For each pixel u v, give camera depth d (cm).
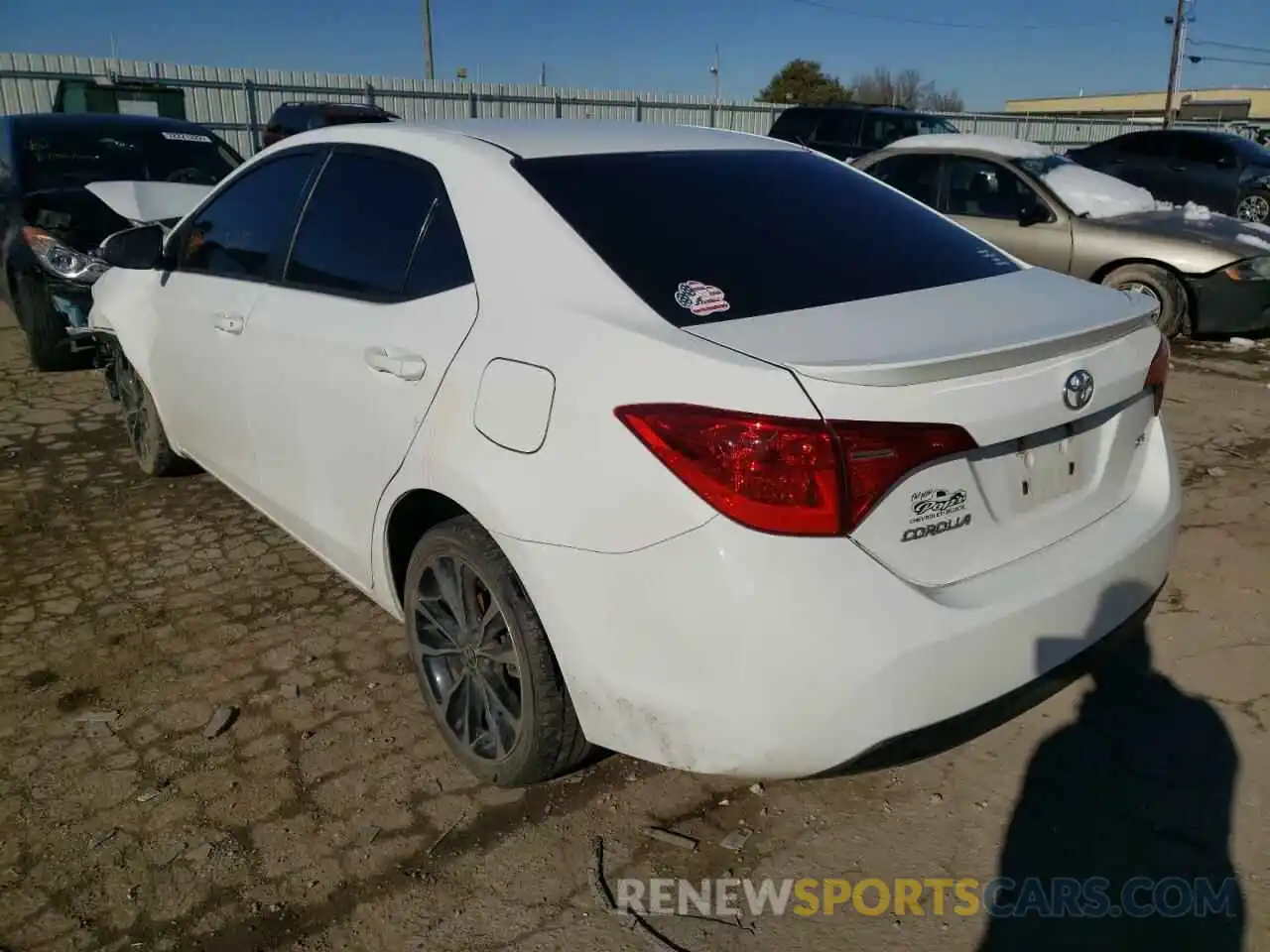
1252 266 700
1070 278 278
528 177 258
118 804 260
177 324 380
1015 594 212
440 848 246
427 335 253
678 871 240
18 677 315
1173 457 268
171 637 340
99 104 1430
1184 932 222
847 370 189
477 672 258
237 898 231
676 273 234
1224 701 303
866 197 303
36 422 562
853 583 192
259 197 347
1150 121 3747
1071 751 282
